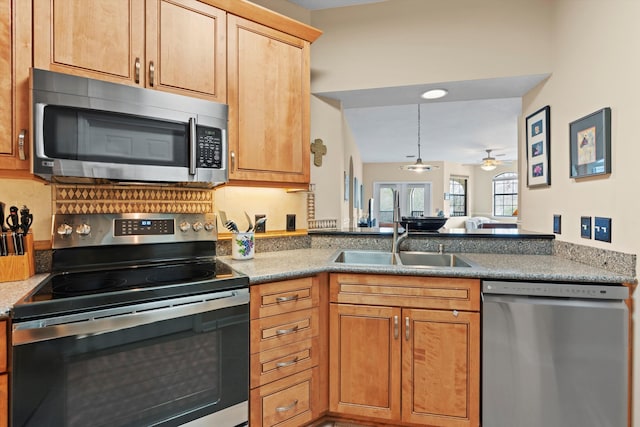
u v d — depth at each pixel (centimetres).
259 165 187
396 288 171
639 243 144
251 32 185
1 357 105
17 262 138
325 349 179
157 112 149
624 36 150
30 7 131
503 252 218
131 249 172
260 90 187
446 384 165
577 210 186
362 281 175
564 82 197
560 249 202
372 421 181
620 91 153
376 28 238
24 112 130
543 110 218
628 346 147
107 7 146
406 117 463
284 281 162
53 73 129
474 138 598
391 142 639
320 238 246
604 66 163
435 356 166
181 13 163
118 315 119
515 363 156
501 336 157
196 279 142
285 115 197
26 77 130
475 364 162
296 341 167
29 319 107
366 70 239
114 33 147
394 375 171
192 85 165
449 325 165
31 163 126
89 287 128
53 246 154
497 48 218
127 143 144
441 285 166
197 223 189
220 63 174
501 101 399
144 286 130
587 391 149
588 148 173
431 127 518
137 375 123
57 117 130
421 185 929
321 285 178
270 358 158
